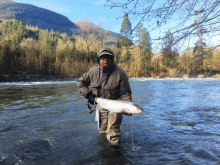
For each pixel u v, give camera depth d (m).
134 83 18.33
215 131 3.27
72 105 5.95
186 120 4.09
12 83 17.69
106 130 3.04
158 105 6.02
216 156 2.26
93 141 2.87
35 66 24.67
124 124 3.88
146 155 2.36
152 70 34.56
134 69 35.69
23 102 6.54
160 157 2.29
